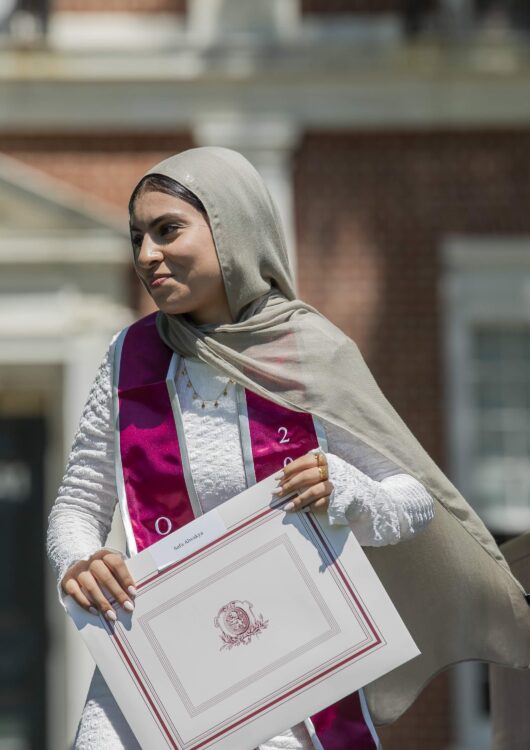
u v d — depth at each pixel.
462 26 21.97
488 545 6.56
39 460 22.34
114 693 5.90
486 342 22.00
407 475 6.30
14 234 21.50
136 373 6.43
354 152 21.84
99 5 21.92
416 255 21.69
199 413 6.30
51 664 22.03
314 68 21.84
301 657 5.88
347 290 21.59
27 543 22.33
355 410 6.26
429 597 6.84
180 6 22.03
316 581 5.90
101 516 6.45
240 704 5.88
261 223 6.30
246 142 21.81
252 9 21.98
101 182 21.69
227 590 5.93
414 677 7.00
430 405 21.45
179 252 6.15
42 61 21.64
